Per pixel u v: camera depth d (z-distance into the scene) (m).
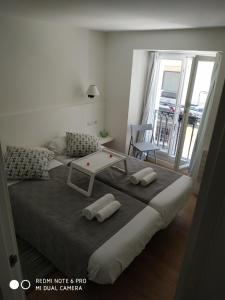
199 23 2.66
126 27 3.27
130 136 4.41
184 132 3.62
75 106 3.87
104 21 2.83
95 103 4.24
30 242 2.29
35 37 3.03
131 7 1.97
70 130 3.92
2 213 0.90
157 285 2.03
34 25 2.96
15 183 2.60
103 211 2.06
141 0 1.73
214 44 2.99
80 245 1.80
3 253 0.93
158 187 2.65
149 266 2.22
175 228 2.75
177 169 3.88
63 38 3.36
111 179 2.79
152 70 4.09
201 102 3.57
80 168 2.57
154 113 4.48
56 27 3.22
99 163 2.69
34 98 3.27
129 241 1.87
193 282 0.77
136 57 3.86
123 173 2.94
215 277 0.69
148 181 2.66
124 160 2.89
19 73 3.00
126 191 2.57
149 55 4.09
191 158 3.67
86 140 3.45
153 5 1.87
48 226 2.01
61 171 2.91
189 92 3.37
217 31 2.92
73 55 3.59
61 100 3.64
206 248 0.69
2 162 0.86
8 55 2.82
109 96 4.35
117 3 1.86
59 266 2.03
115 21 2.78
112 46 4.01
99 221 2.03
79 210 2.19
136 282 2.05
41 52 3.16
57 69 3.44
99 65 4.09
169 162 4.46
